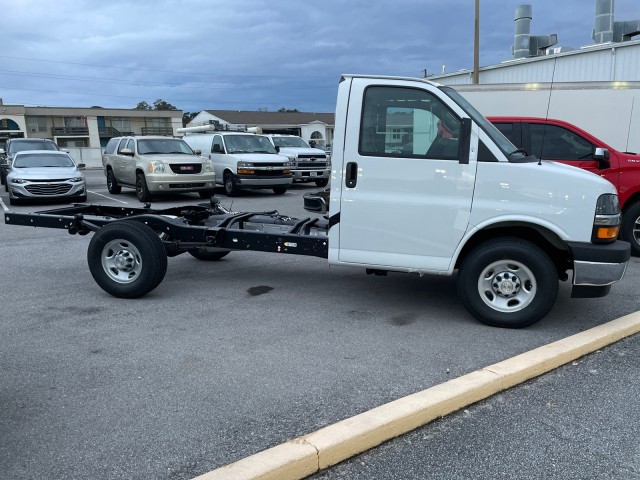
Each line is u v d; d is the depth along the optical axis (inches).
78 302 224.5
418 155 186.7
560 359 162.4
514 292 188.9
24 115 2299.5
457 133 183.6
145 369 157.1
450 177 184.7
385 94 188.2
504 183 181.0
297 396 140.4
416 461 116.1
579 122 399.2
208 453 115.1
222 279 263.9
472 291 191.3
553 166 184.1
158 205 552.4
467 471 112.3
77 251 331.6
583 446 120.9
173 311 212.7
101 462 111.8
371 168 190.4
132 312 211.2
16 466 110.4
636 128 386.0
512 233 193.9
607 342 178.7
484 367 157.0
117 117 2529.5
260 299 229.5
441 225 187.0
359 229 194.9
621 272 178.2
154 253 221.1
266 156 645.3
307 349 172.7
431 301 226.1
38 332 188.2
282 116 2536.9
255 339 181.5
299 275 271.9
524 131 317.1
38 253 325.1
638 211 308.0
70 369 157.2
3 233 397.7
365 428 120.1
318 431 119.3
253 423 127.1
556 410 137.1
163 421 127.9
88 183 936.9
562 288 247.3
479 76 824.3
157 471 109.0
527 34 793.6
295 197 641.0
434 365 160.2
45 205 568.7
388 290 243.3
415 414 127.8
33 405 135.6
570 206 177.6
